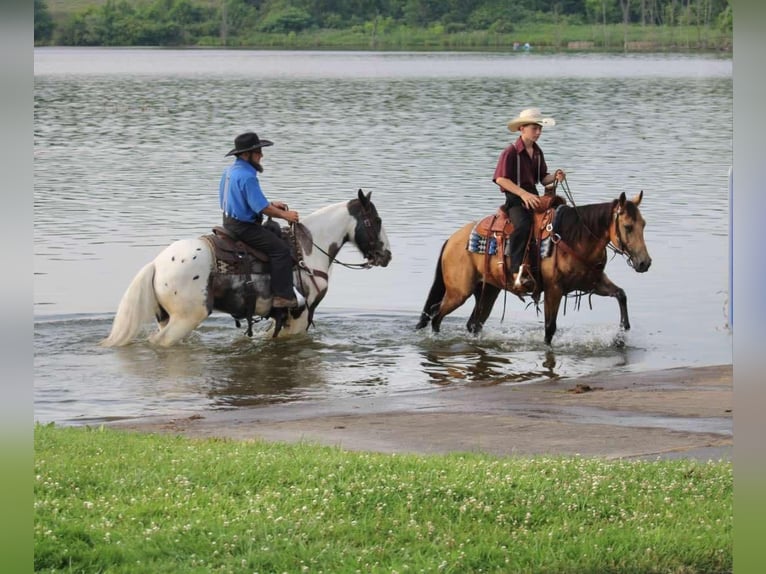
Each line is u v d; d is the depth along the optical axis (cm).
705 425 1241
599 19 15250
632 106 6500
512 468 1009
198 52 14550
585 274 1747
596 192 3275
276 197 3184
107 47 16100
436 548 834
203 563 803
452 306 1817
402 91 7688
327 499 914
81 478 963
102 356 1664
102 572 791
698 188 3359
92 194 3316
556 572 804
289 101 6956
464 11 15625
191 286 1683
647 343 1775
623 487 962
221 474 984
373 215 1803
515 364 1645
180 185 3519
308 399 1440
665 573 809
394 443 1174
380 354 1697
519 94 7412
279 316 1738
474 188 3359
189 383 1523
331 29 15788
